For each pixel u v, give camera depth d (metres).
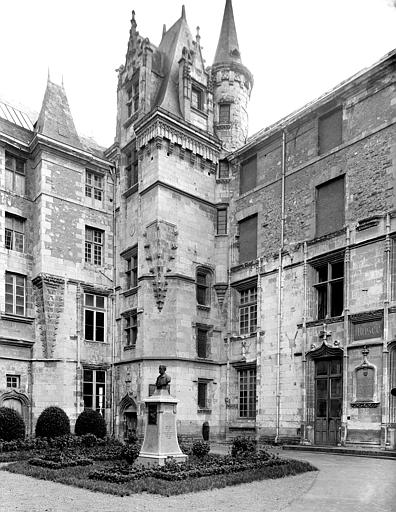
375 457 19.77
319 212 25.88
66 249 29.66
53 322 28.33
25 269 28.89
